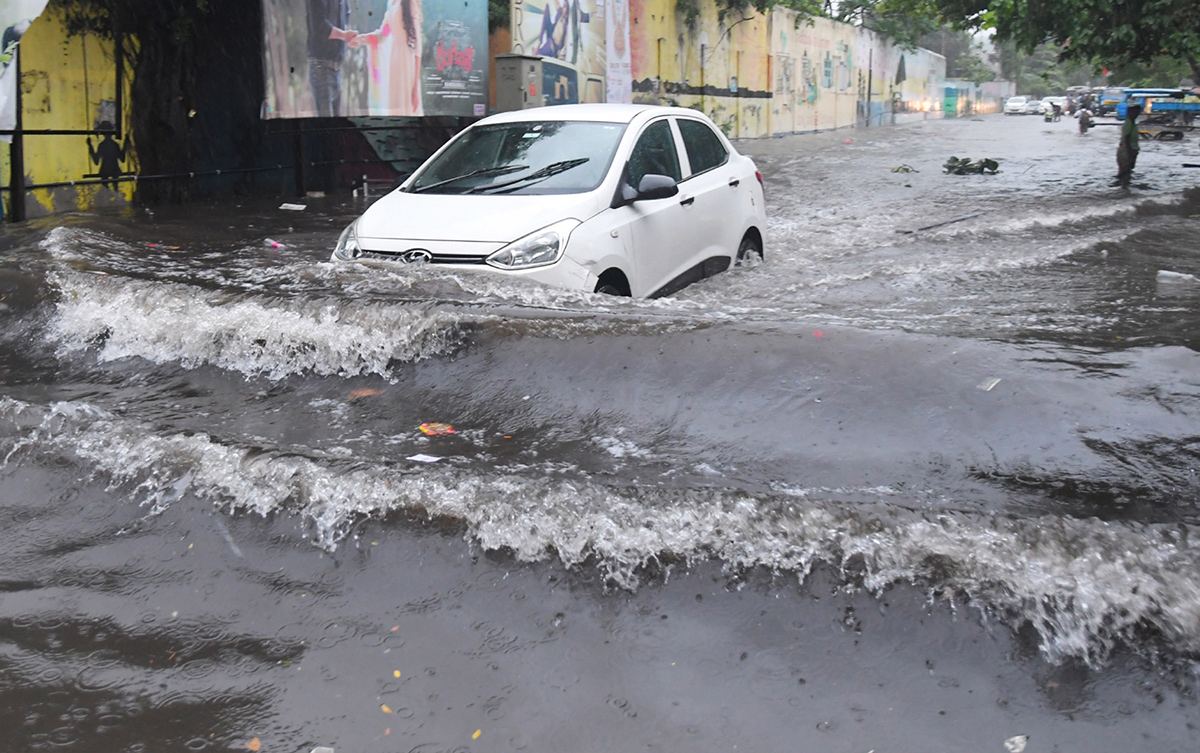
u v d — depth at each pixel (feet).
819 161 70.33
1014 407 12.72
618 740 7.72
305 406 15.11
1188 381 13.25
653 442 13.10
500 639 9.07
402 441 13.50
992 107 291.17
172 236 29.43
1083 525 9.59
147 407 15.23
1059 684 8.15
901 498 10.91
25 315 19.63
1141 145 94.27
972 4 57.26
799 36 133.28
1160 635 8.48
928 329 15.88
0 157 32.37
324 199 43.04
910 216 38.19
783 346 14.73
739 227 24.75
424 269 18.43
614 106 23.52
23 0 30.19
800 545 9.88
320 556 10.51
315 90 41.39
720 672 8.50
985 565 9.34
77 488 12.22
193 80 40.96
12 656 8.95
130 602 9.87
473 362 15.64
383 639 9.13
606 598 9.55
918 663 8.48
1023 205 41.24
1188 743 7.43
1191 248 28.50
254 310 17.47
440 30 48.32
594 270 18.80
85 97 36.37
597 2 71.72
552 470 12.23
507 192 20.52
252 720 8.04
